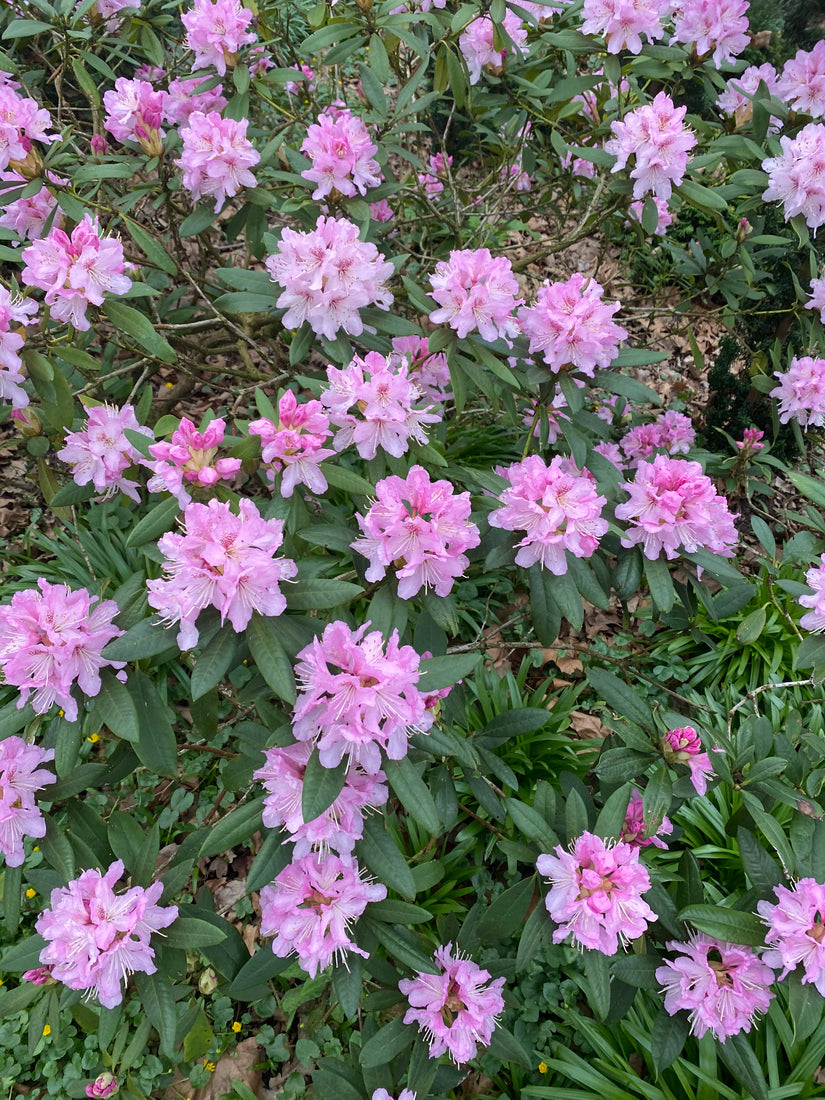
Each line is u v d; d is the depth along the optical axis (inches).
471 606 59.8
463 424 65.6
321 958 28.5
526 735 51.9
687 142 42.5
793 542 46.6
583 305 37.1
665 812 32.4
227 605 25.7
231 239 49.3
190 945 30.4
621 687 35.1
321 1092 33.2
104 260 36.8
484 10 46.4
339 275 36.3
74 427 46.5
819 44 47.7
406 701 25.8
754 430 61.4
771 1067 39.3
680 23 49.4
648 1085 38.7
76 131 58.0
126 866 32.1
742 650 59.2
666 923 32.9
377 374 32.5
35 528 60.4
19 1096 41.3
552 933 31.3
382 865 28.3
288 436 30.5
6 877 32.4
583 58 61.4
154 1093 41.5
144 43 56.7
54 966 31.2
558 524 33.4
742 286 60.7
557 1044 41.3
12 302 36.9
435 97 51.1
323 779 25.8
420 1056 33.3
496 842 45.9
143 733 31.3
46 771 31.1
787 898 29.5
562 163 63.1
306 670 26.5
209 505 25.9
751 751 35.1
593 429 42.3
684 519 37.6
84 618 28.8
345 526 35.0
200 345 63.8
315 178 42.0
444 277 38.5
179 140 47.3
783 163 47.1
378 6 45.3
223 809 50.1
